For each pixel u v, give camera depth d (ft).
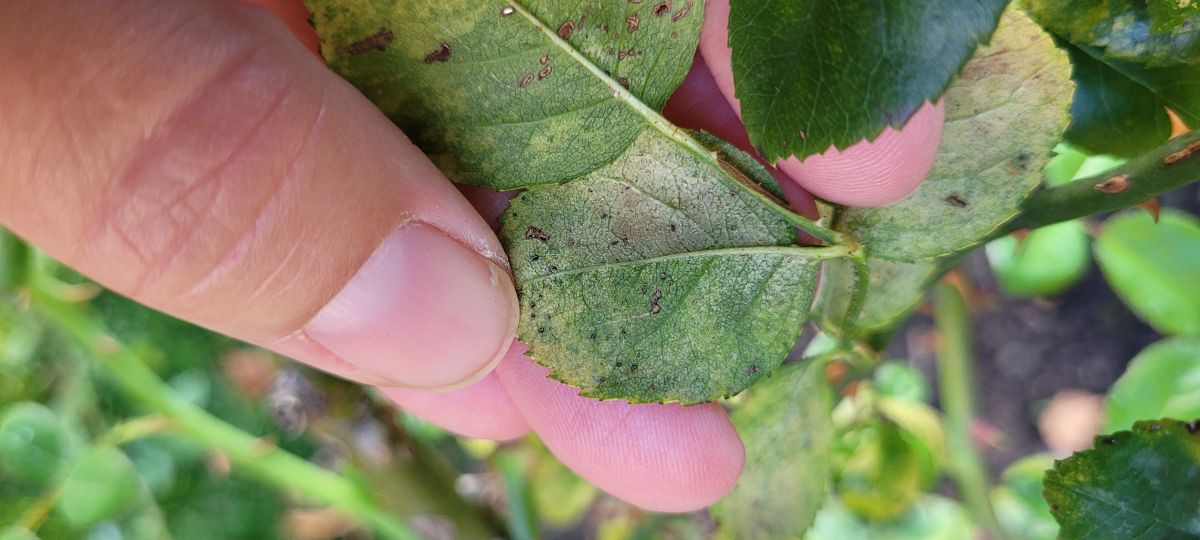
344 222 0.26
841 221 0.29
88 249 0.25
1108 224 0.51
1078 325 0.68
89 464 0.43
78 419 0.50
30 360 0.49
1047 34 0.26
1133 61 0.28
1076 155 0.41
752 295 0.29
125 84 0.24
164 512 0.62
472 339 0.30
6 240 0.41
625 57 0.26
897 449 0.47
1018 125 0.27
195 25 0.25
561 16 0.25
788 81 0.22
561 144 0.27
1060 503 0.29
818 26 0.22
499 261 0.29
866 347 0.36
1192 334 0.49
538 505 0.51
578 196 0.29
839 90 0.21
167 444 0.62
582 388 0.29
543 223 0.29
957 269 0.48
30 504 0.44
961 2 0.21
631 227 0.29
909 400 0.56
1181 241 0.50
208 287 0.26
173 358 0.61
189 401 0.59
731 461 0.36
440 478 0.48
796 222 0.28
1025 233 0.34
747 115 0.22
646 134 0.27
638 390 0.29
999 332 0.69
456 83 0.26
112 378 0.52
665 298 0.29
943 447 0.50
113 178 0.24
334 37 0.26
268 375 0.49
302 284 0.27
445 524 0.48
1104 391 0.66
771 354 0.29
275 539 0.66
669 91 0.27
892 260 0.29
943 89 0.21
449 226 0.28
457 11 0.25
